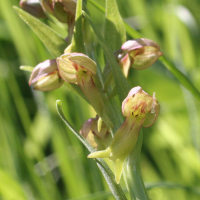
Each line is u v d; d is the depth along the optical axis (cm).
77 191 23
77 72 19
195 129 24
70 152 23
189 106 24
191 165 24
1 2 23
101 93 19
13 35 23
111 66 19
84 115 23
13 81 24
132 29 21
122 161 19
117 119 19
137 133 19
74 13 20
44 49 23
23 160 23
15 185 22
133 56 20
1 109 23
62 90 23
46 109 24
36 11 21
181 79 21
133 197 19
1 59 24
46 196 23
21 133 24
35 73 19
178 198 24
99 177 23
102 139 20
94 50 20
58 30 23
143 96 19
